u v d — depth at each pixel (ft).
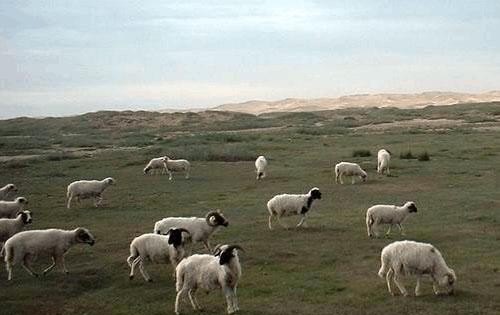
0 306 49.55
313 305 46.70
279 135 244.42
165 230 62.85
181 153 167.32
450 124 275.18
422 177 115.44
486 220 76.18
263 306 46.98
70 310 48.75
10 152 217.56
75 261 63.57
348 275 54.60
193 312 46.52
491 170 120.67
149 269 59.47
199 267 46.03
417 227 73.72
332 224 77.30
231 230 75.36
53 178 134.10
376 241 67.00
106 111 451.53
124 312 47.52
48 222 84.94
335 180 115.55
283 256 62.23
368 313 44.29
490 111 337.72
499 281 50.52
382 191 102.27
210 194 106.01
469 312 43.39
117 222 83.92
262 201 96.63
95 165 156.35
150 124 401.08
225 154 161.27
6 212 80.07
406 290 49.39
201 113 442.09
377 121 328.29
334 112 451.12
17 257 56.70
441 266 47.42
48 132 375.86
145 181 125.39
